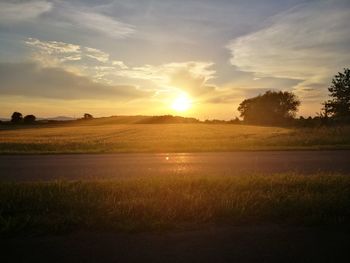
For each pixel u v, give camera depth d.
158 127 76.62
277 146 21.89
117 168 13.02
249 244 4.67
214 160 15.27
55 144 24.95
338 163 13.71
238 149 20.12
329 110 48.53
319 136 26.38
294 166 13.00
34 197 7.14
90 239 4.89
